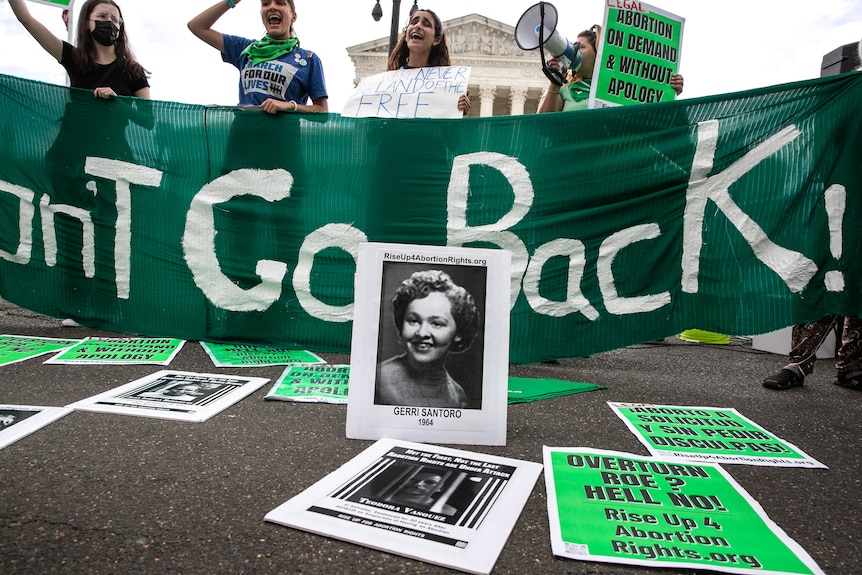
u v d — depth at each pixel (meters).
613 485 1.46
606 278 2.73
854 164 2.46
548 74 3.40
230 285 3.04
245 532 1.20
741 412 2.22
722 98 2.62
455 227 2.87
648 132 2.69
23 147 3.18
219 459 1.57
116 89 3.33
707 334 4.27
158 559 1.09
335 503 1.31
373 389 1.79
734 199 2.60
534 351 2.79
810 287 2.52
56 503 1.29
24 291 3.23
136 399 2.03
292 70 3.24
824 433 2.00
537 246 2.79
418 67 3.27
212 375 2.40
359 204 2.95
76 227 3.17
